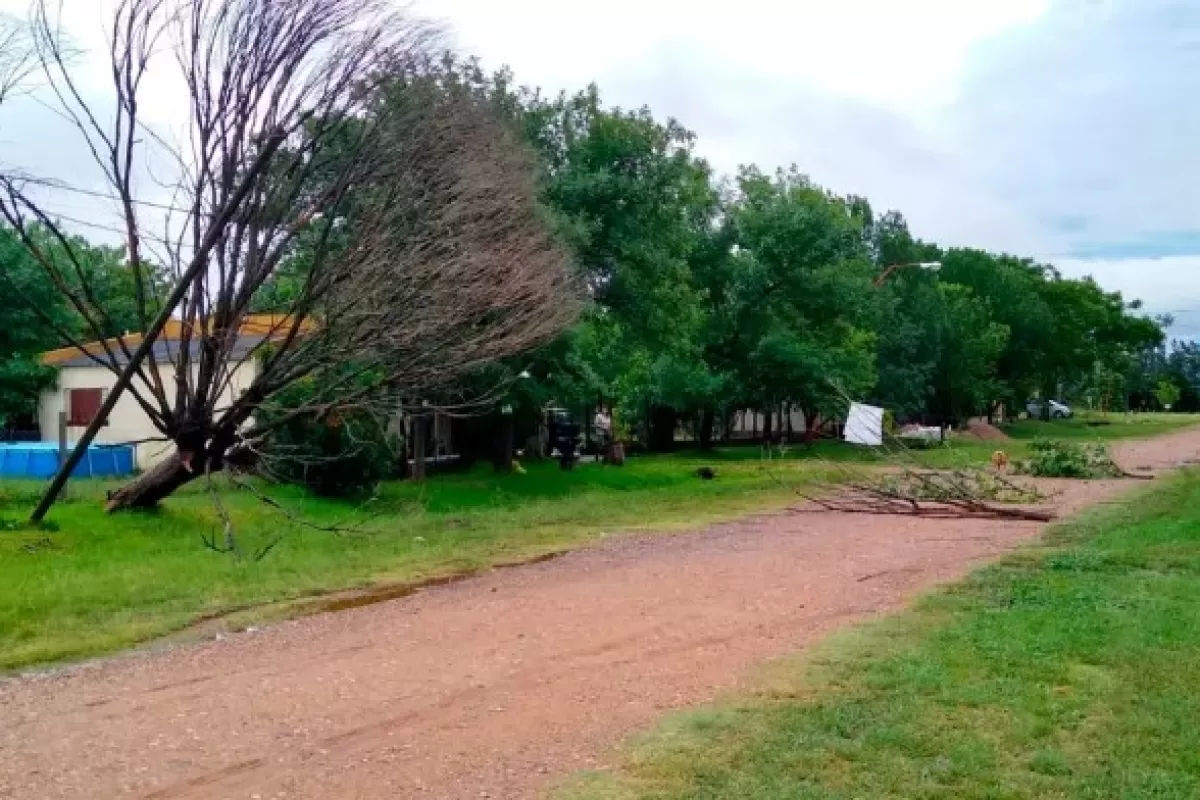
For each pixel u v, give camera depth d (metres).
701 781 5.42
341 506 18.91
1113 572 11.61
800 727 6.22
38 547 13.10
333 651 8.81
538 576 12.56
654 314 26.02
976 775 5.48
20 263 23.02
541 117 24.38
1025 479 26.61
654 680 7.52
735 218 39.16
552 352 23.02
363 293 14.38
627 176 24.83
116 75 14.06
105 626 9.91
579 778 5.53
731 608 10.20
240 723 6.74
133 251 15.98
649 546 15.12
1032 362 70.50
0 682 8.08
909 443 43.47
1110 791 5.30
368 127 14.63
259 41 13.86
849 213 50.59
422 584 12.19
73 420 27.89
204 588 11.66
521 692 7.31
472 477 24.11
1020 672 7.32
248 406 14.98
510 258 15.52
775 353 38.22
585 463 30.67
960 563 12.90
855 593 10.87
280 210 14.38
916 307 52.75
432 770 5.78
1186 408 126.88
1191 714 6.44
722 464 33.50
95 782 5.71
